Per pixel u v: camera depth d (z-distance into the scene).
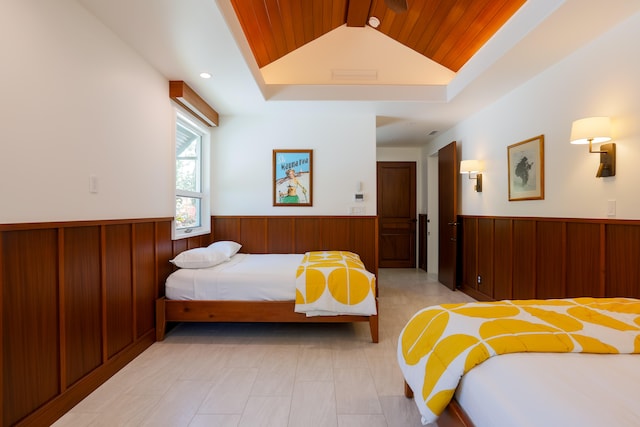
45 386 1.54
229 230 3.93
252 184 3.93
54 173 1.60
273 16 2.54
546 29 1.98
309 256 3.29
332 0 2.76
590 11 1.80
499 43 2.35
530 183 2.76
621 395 0.86
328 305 2.50
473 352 1.13
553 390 0.89
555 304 1.52
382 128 4.47
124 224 2.18
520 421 0.85
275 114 3.85
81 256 1.78
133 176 2.29
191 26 2.01
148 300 2.50
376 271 3.96
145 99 2.45
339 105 3.49
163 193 2.74
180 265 2.72
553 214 2.50
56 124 1.61
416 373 1.34
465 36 2.72
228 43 2.22
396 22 3.04
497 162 3.30
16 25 1.40
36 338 1.49
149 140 2.51
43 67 1.54
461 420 1.09
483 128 3.58
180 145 3.37
